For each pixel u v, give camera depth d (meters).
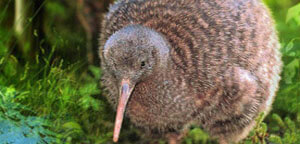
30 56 11.84
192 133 10.29
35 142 9.22
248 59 10.08
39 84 10.72
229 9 10.14
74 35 12.50
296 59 11.62
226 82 9.81
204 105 9.87
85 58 12.30
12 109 9.66
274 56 10.66
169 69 9.41
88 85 11.17
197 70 9.67
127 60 8.79
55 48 12.09
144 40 8.94
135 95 9.58
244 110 10.09
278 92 11.69
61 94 10.70
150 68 9.04
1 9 11.84
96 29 12.55
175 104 9.64
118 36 8.99
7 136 9.12
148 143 10.35
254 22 10.27
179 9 10.06
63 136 9.84
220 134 10.30
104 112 10.86
